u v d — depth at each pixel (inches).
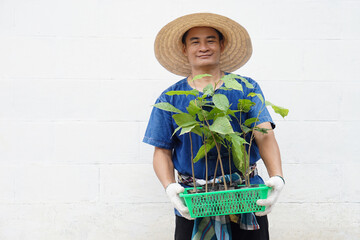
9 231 98.7
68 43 99.5
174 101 78.5
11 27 98.8
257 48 100.4
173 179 78.6
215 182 73.7
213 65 79.4
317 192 100.6
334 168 100.6
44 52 99.1
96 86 99.7
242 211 66.7
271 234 100.4
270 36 100.7
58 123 99.2
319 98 100.7
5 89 98.5
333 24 101.0
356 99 100.9
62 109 99.2
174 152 80.1
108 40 99.8
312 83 100.7
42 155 99.1
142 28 100.1
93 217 99.7
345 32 101.0
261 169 99.3
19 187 98.7
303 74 100.7
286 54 100.7
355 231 100.6
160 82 100.2
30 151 98.9
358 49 101.0
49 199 99.1
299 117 100.4
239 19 100.5
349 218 100.6
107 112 99.7
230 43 83.5
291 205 100.4
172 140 79.2
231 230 75.9
